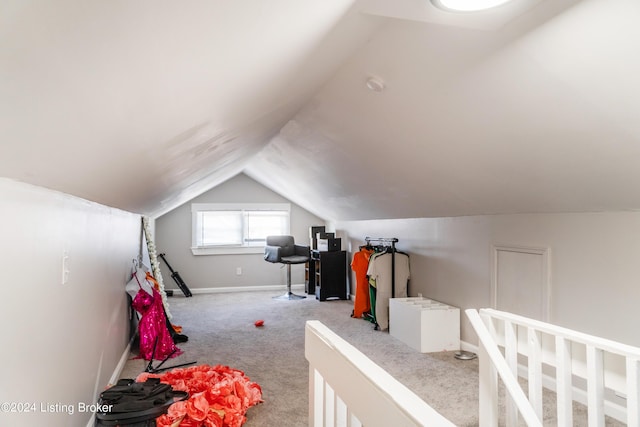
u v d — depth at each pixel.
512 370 1.96
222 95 1.40
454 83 1.93
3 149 0.78
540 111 1.81
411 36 1.77
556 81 1.61
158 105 1.09
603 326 2.40
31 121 0.71
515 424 1.91
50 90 0.64
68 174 1.23
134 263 4.14
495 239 3.26
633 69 1.39
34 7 0.43
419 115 2.33
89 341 2.08
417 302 4.01
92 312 2.15
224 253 6.88
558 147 1.97
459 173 2.75
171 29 0.70
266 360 3.40
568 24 1.36
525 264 2.97
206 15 0.72
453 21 1.42
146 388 2.24
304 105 3.01
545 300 2.79
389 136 2.76
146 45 0.70
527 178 2.38
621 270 2.30
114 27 0.58
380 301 4.43
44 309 1.36
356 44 1.90
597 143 1.81
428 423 0.58
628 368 1.45
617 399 2.33
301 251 6.73
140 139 1.32
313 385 1.18
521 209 2.87
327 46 1.69
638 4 1.19
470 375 3.05
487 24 1.43
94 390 2.21
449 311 3.65
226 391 2.31
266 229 7.12
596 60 1.44
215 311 5.32
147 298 3.55
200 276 6.79
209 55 0.95
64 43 0.54
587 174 2.06
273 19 0.96
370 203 4.57
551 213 2.74
